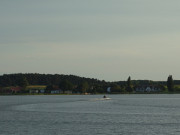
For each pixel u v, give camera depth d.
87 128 124.31
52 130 120.25
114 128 124.69
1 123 136.75
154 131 118.94
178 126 129.88
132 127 127.00
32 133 114.75
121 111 195.12
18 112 184.88
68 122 139.88
